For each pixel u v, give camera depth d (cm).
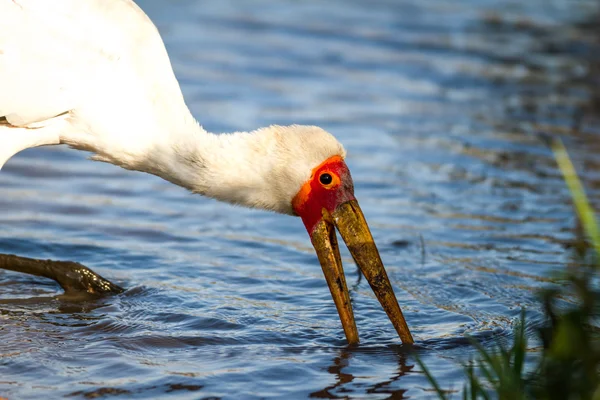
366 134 1639
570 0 2531
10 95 1008
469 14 2406
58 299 1052
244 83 1861
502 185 1438
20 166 1444
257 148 992
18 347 921
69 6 1026
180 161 1016
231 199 1012
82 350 920
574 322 744
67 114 1032
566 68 2053
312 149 978
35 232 1222
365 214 1320
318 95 1827
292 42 2131
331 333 985
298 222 1311
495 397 821
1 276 1112
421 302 1059
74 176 1427
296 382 871
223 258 1174
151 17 2219
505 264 1155
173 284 1092
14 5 1015
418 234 1255
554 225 1287
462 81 1955
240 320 1003
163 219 1293
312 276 1130
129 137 1027
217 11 2317
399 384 870
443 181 1449
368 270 973
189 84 1825
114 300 1052
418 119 1730
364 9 2412
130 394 836
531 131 1680
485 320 1012
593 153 1573
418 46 2153
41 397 823
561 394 737
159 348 934
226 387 855
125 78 1027
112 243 1204
